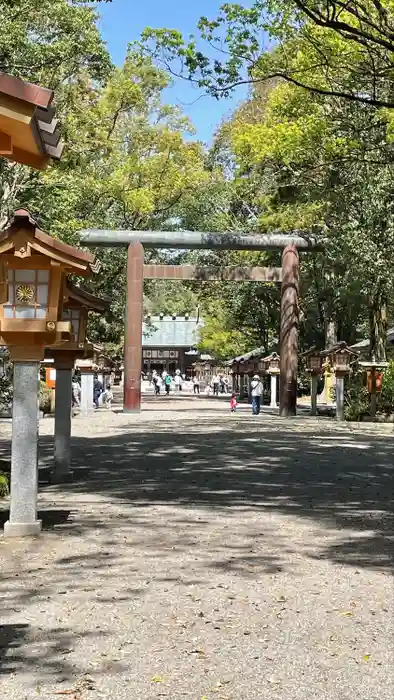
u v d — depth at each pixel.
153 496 10.45
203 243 30.81
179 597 5.66
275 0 13.67
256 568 6.56
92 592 5.78
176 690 4.01
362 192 28.14
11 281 7.51
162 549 7.24
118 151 36.94
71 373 11.91
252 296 45.91
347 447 17.81
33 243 7.29
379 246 28.72
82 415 30.88
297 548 7.36
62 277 7.68
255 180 35.97
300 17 14.20
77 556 6.93
